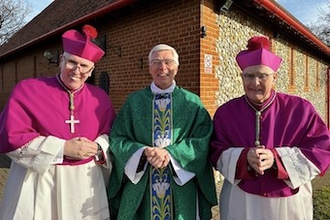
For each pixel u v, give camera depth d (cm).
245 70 207
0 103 1684
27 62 1234
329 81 1502
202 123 235
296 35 851
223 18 541
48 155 203
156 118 232
